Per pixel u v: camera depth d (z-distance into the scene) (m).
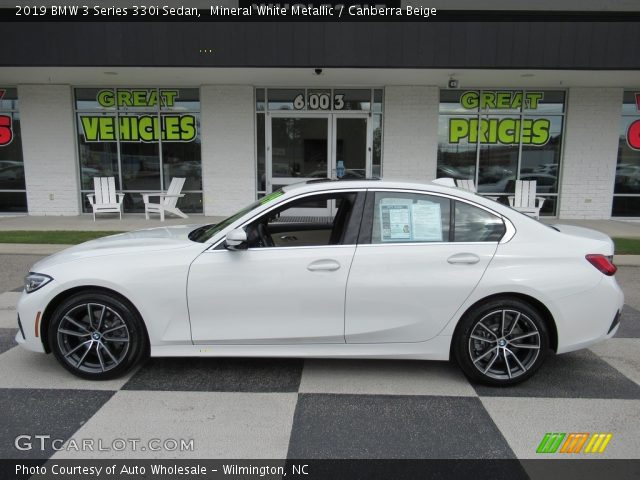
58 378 3.97
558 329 3.79
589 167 12.56
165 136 12.71
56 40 9.90
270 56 9.90
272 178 12.70
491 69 10.10
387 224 3.89
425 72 10.60
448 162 12.66
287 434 3.21
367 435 3.20
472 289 3.75
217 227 4.22
